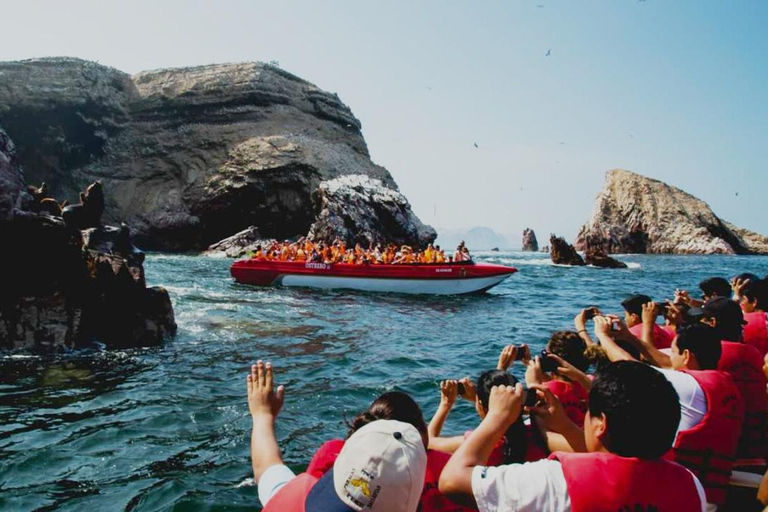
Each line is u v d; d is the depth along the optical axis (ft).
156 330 39.88
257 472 8.06
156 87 233.76
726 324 15.29
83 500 17.19
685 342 12.31
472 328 50.34
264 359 35.83
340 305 64.59
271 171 195.21
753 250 276.21
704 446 10.80
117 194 214.28
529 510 7.11
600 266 148.36
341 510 5.61
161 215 203.31
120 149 222.89
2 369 31.48
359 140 247.70
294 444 21.91
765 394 13.92
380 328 49.42
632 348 14.78
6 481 18.38
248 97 231.09
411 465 5.78
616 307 66.44
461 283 75.87
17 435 22.13
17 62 205.87
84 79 213.87
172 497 17.31
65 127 210.18
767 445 14.14
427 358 37.27
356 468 5.73
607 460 7.28
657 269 142.20
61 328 35.58
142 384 29.37
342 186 160.04
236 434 22.61
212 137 219.20
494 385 10.61
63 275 36.11
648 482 7.03
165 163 219.61
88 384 29.17
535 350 40.78
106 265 38.40
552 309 64.28
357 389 29.40
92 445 21.33
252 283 84.58
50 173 208.44
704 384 10.95
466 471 7.64
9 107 196.34
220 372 32.22
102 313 37.88
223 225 203.31
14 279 34.78
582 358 13.94
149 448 21.13
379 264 79.10
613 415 7.23
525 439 10.51
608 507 6.91
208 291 73.41
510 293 81.71
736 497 12.95
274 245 93.61
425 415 25.25
